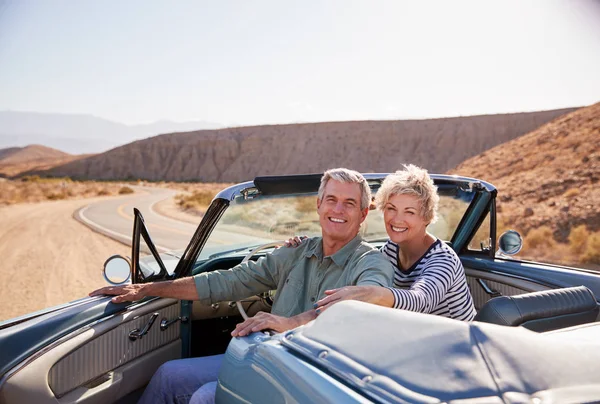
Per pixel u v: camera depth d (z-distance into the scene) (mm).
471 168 50562
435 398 1188
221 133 191250
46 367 2570
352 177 2844
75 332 2764
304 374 1435
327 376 1380
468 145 136625
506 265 3885
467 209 4074
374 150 149125
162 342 3361
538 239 18438
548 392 1197
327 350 1483
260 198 3441
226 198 3145
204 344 3834
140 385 3180
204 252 3734
